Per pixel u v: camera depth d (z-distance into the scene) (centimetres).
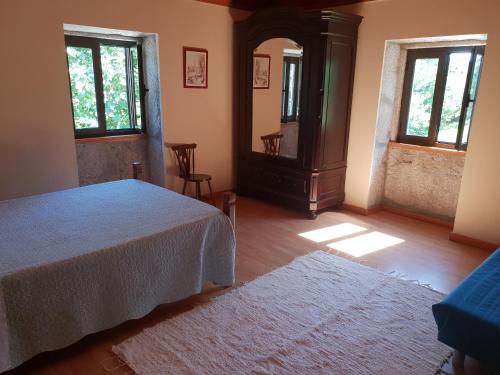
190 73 417
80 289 185
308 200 399
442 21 333
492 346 167
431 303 249
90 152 409
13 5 295
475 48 350
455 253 326
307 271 288
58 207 248
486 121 317
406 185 420
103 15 341
